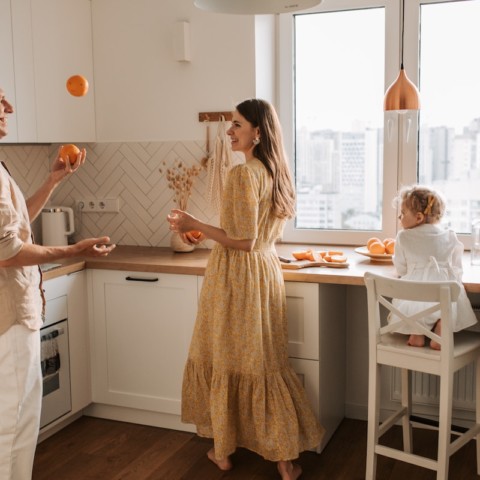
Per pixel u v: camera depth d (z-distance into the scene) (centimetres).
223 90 342
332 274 281
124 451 311
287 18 354
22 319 226
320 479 285
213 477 288
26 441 237
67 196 384
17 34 315
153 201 366
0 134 230
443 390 251
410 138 337
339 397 331
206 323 279
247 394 274
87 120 366
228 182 263
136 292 322
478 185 331
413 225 276
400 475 287
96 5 364
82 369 332
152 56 355
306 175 363
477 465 285
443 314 246
